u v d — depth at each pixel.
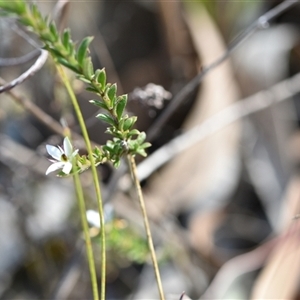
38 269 0.77
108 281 0.75
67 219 0.76
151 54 0.99
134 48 0.99
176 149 0.69
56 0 0.79
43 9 0.78
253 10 0.98
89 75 0.33
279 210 0.82
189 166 0.82
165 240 0.69
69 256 0.72
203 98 0.87
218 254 0.78
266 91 0.84
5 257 0.78
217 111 0.85
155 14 1.00
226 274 0.74
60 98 0.58
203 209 0.80
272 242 0.73
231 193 0.83
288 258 0.68
